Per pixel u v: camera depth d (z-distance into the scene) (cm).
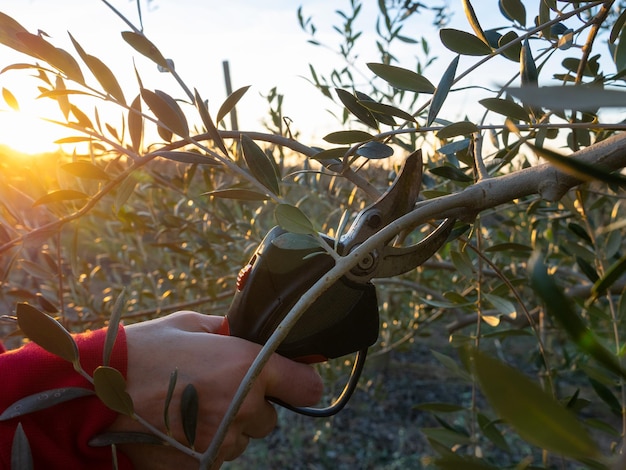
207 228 207
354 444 361
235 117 171
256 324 81
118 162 117
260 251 81
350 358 287
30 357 74
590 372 103
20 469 58
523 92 20
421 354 499
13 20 64
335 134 69
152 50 65
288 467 337
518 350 430
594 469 60
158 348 78
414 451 352
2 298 140
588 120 84
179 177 159
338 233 55
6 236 105
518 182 57
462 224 85
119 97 67
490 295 96
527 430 24
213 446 54
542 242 189
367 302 78
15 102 79
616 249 121
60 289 124
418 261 75
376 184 192
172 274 245
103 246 253
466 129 64
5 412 60
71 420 73
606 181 28
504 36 69
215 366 77
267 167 66
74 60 65
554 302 26
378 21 169
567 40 69
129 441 63
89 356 74
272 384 82
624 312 96
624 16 68
